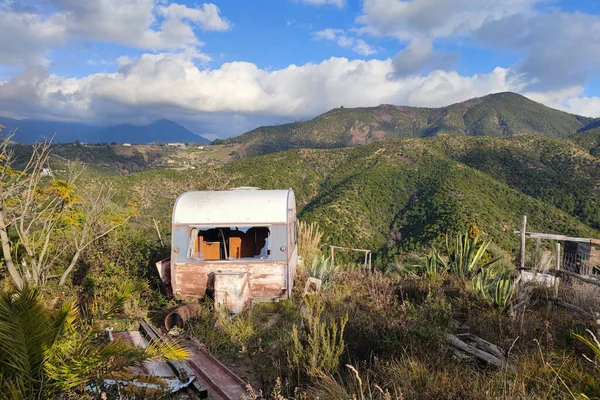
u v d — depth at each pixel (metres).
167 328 5.68
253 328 5.76
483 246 8.79
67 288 7.03
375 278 8.41
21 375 2.78
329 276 8.67
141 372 3.99
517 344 4.53
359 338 4.73
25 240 6.70
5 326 2.78
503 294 6.27
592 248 10.47
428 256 9.53
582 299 6.14
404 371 3.57
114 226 8.57
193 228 7.32
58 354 3.04
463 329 5.31
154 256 9.32
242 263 7.02
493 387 3.25
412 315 5.64
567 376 3.29
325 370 3.89
